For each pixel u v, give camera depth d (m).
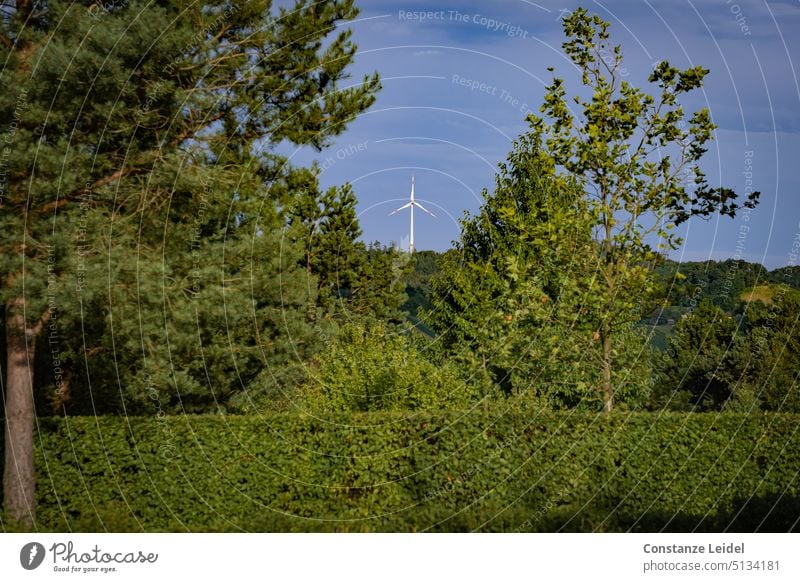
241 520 14.29
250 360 18.81
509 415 15.32
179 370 16.39
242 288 16.23
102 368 16.42
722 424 15.38
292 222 28.05
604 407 16.34
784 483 15.31
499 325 18.20
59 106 13.29
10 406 14.03
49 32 13.14
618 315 16.72
